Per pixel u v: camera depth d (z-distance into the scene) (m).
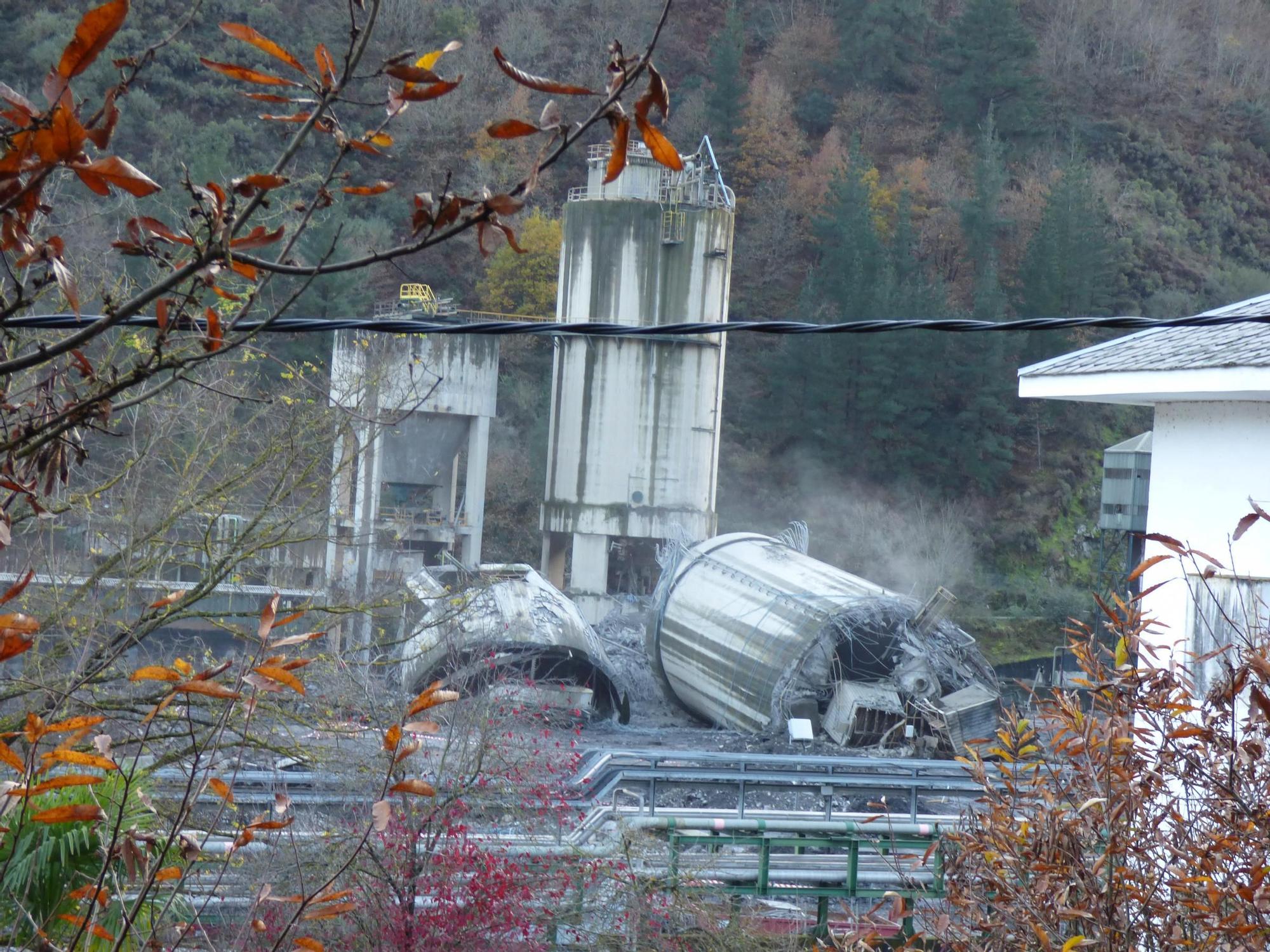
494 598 29.75
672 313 53.91
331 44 73.19
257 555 16.23
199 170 52.19
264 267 3.20
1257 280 96.81
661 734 39.41
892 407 78.81
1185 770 7.41
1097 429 86.94
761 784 20.83
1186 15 118.38
